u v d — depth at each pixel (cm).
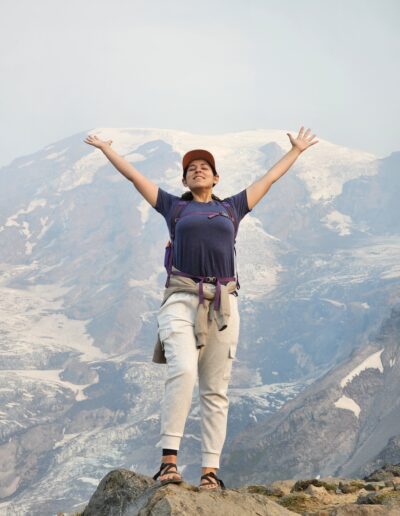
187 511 372
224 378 426
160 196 448
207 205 439
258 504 393
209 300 421
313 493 550
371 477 666
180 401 407
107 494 420
